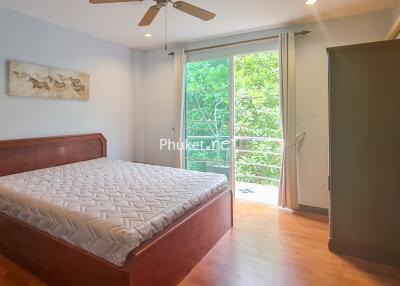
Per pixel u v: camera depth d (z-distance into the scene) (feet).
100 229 5.15
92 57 12.18
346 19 9.64
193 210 7.02
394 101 6.62
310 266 6.86
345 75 7.09
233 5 8.71
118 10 9.23
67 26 10.84
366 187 7.06
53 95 10.54
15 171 9.37
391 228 6.85
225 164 12.78
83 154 11.80
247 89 12.14
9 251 6.93
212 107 12.94
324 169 10.33
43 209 6.08
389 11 9.02
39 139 10.03
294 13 9.39
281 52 10.44
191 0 8.33
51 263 5.90
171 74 13.80
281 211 10.79
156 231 5.62
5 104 9.20
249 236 8.55
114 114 13.48
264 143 12.09
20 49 9.50
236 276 6.44
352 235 7.32
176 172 9.73
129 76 14.21
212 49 12.57
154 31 11.43
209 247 7.64
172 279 5.94
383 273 6.57
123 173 9.46
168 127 14.10
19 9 9.16
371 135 6.91
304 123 10.59
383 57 6.66
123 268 4.83
